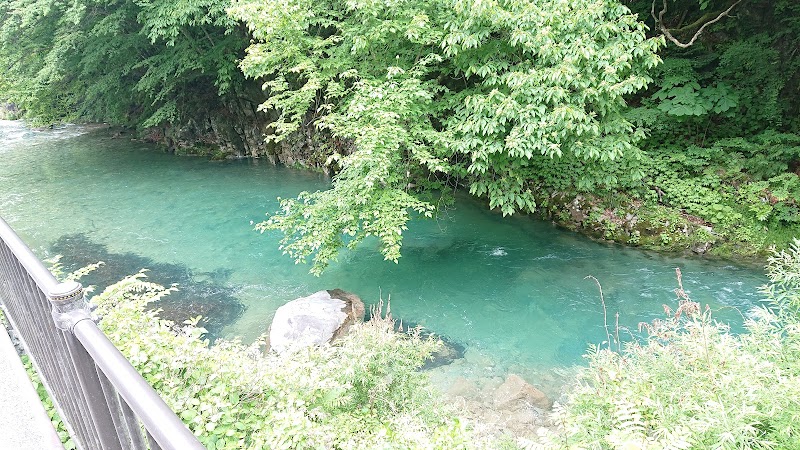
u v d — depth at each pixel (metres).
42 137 20.38
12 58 16.84
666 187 8.90
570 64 5.95
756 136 8.80
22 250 1.64
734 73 9.25
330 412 3.61
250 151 16.27
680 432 2.50
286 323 6.25
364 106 6.42
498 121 6.46
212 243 9.63
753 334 3.65
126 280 3.71
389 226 6.48
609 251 8.65
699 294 7.05
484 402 5.14
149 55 16.19
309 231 7.19
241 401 2.91
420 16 6.34
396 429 3.53
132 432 1.21
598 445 2.81
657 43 6.09
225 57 14.20
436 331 6.67
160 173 14.79
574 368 5.74
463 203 11.28
